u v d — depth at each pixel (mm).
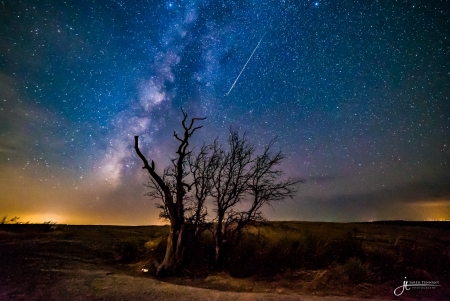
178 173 13000
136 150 12250
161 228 20328
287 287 10773
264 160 14516
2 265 10062
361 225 20562
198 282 11227
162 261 12953
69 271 10203
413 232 18375
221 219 13961
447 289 10375
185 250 12734
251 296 8500
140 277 10797
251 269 12883
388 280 11234
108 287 8742
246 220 14273
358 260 12125
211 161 14273
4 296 7359
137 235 17984
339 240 14672
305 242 14430
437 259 12898
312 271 12281
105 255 13977
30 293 7719
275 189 14438
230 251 14078
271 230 17828
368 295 9836
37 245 13859
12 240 14695
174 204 12797
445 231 19000
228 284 10992
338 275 11414
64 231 17984
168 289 8945
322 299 8344
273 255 13695
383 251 13383
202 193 13914
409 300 9445
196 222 13594
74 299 7590
